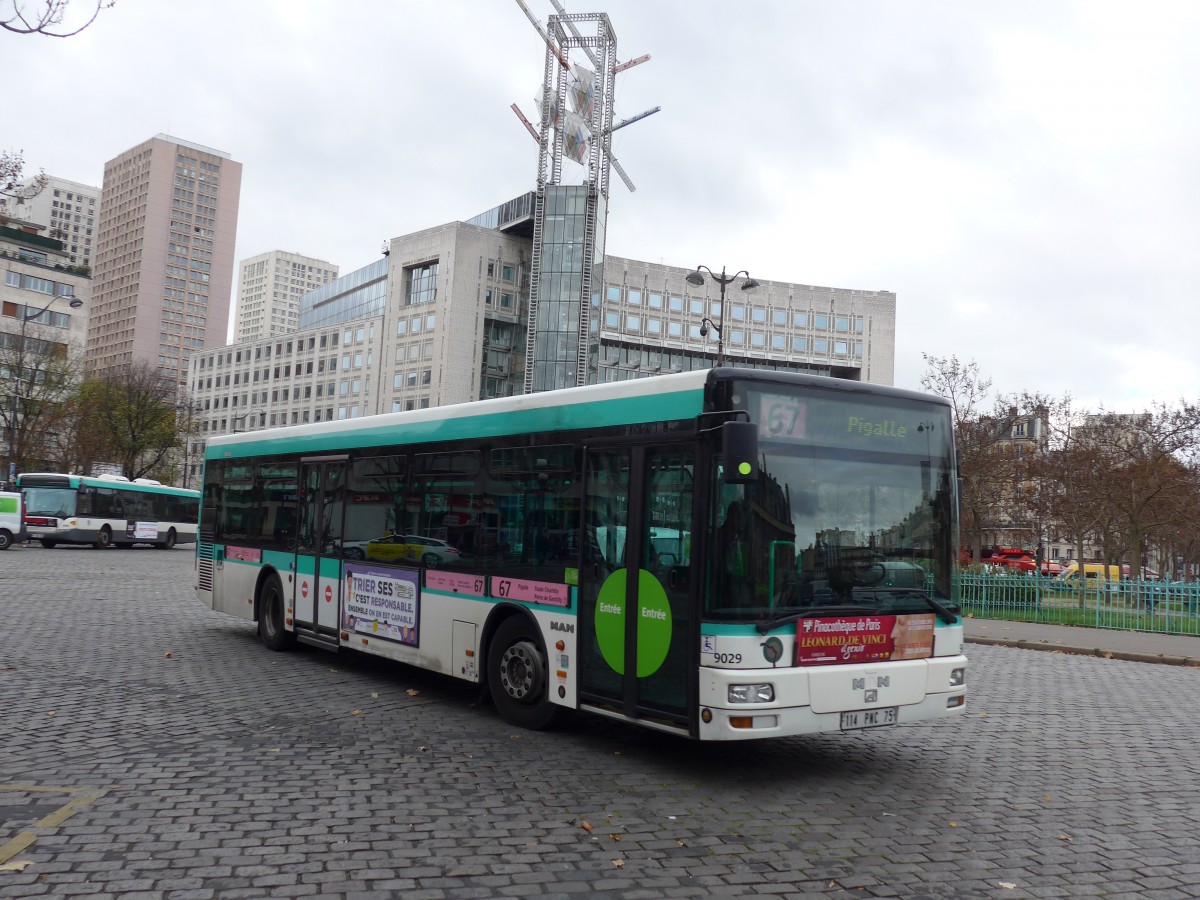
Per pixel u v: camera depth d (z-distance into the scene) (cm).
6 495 4147
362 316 11144
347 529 1158
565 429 845
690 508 709
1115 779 746
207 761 704
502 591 898
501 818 590
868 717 704
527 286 10006
